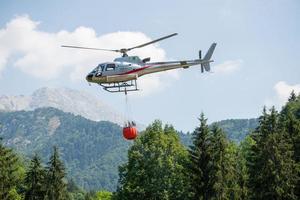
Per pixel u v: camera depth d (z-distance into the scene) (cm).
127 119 5916
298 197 9600
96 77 6012
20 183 12562
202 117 10362
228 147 11069
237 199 10775
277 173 9144
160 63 6391
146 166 10712
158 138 11181
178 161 11050
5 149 11494
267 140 9462
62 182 11888
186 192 10531
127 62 6106
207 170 9950
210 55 7438
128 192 10681
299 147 10144
